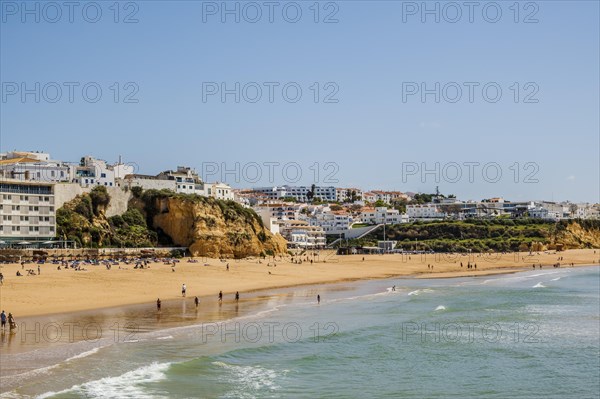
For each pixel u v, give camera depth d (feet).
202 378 116.78
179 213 432.25
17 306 196.75
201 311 205.26
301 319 193.26
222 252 433.07
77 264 317.22
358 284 343.26
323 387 116.57
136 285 270.05
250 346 147.02
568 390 118.83
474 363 139.13
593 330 183.21
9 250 334.03
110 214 421.18
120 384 108.06
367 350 149.38
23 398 95.50
